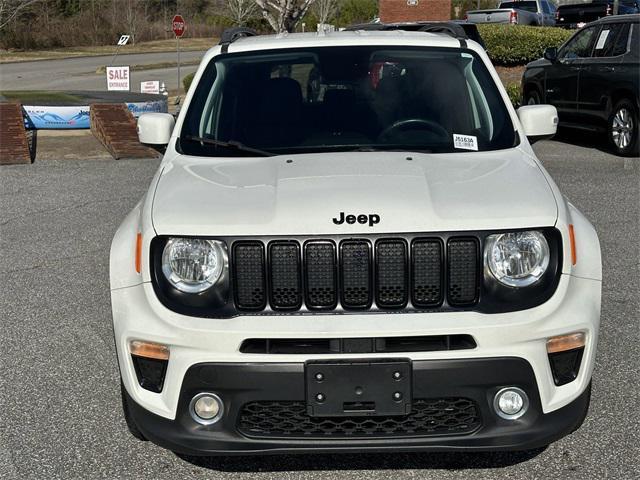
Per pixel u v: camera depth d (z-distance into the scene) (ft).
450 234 10.89
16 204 32.68
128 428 13.82
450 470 12.49
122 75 72.38
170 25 216.54
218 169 13.17
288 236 10.89
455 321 10.71
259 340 10.84
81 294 21.49
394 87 15.14
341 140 14.23
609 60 41.01
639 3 89.66
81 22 194.18
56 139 51.65
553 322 10.91
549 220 11.14
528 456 12.86
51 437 13.85
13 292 21.74
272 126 14.57
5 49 175.42
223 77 15.62
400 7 95.81
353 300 10.94
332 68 15.43
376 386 10.66
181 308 11.00
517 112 15.33
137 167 40.96
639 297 20.20
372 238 10.87
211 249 10.99
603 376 15.75
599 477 12.19
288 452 10.90
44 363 17.04
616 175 35.76
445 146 14.03
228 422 10.89
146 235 11.41
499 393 10.84
